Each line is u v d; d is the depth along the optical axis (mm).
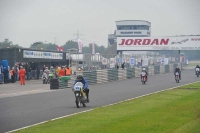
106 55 51656
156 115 17734
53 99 27141
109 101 25359
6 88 38812
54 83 37688
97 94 30688
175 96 27844
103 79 46625
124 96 28906
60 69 47031
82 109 21109
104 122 15844
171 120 16234
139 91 33594
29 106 22750
